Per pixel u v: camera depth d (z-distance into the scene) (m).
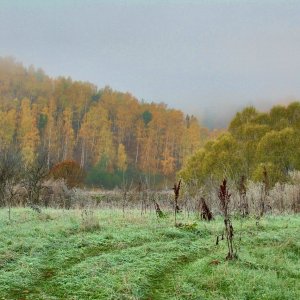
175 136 167.50
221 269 8.75
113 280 8.34
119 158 138.50
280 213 17.69
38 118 153.88
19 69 188.00
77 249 10.85
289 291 7.98
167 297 7.77
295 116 46.19
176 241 11.63
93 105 171.38
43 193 29.94
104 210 19.64
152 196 22.55
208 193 21.39
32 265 9.37
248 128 45.28
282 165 39.16
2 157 28.39
